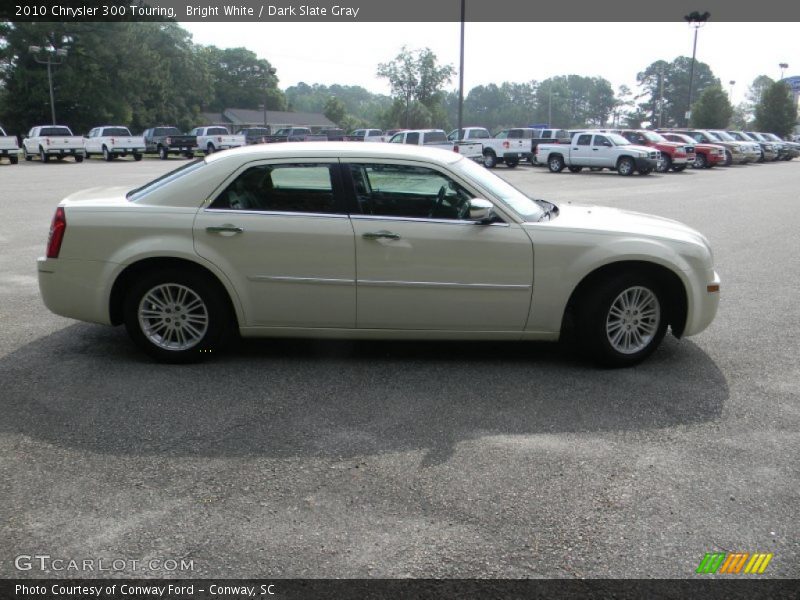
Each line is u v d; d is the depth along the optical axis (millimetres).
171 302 5020
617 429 4074
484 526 3064
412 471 3549
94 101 59000
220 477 3480
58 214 4957
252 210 4879
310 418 4188
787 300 7230
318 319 4949
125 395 4516
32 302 6801
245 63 116688
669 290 5109
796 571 2777
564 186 22422
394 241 4785
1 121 57875
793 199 17609
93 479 3453
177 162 35781
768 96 60500
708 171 31547
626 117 156250
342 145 5082
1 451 3738
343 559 2830
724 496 3328
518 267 4840
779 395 4621
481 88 165250
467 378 4879
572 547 2918
